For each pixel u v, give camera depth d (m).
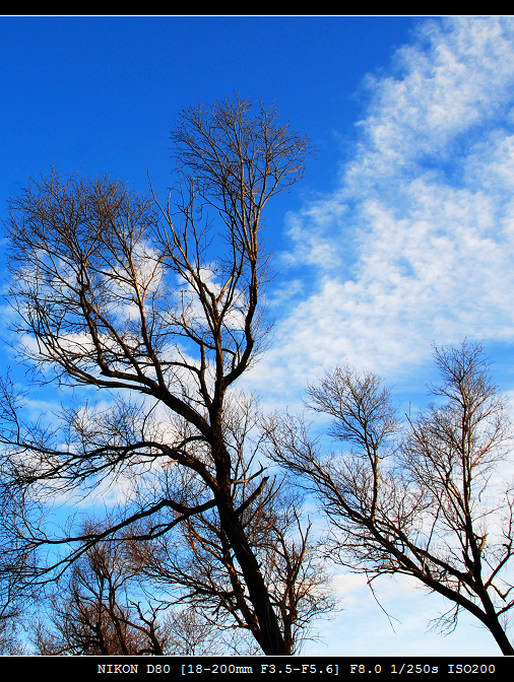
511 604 14.92
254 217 14.20
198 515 14.14
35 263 13.16
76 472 12.81
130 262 13.73
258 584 12.19
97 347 12.78
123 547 14.95
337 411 17.95
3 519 12.44
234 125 14.07
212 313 14.27
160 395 13.48
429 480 17.02
